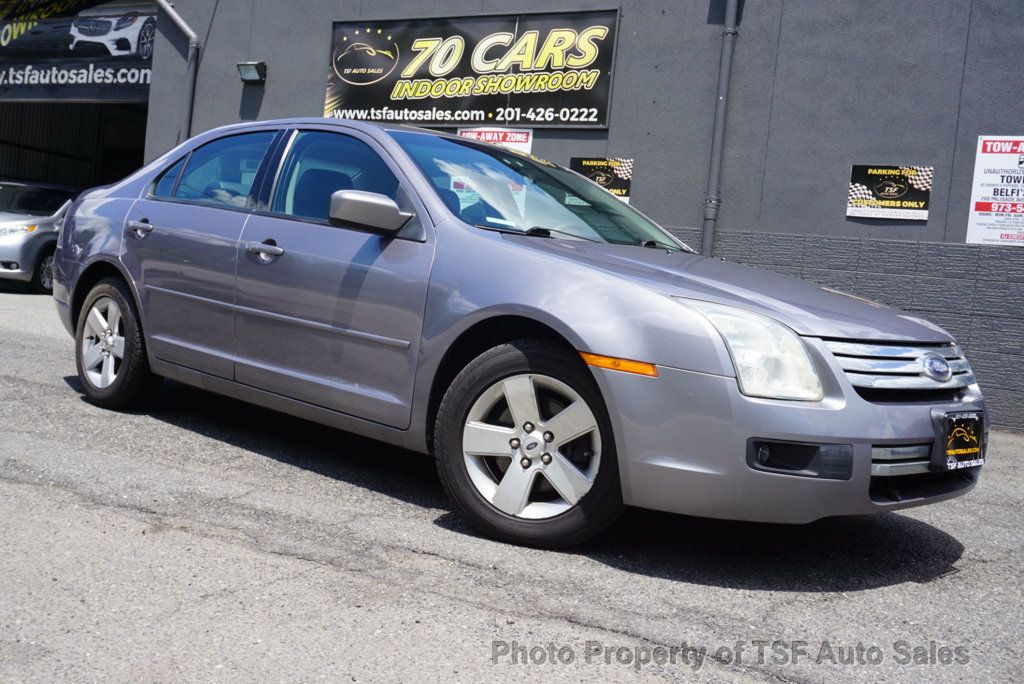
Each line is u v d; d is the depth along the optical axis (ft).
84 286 16.81
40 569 9.22
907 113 25.64
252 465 13.48
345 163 13.43
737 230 27.53
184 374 14.76
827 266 26.43
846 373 10.07
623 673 7.86
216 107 37.19
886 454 10.02
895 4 25.73
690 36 28.40
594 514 10.48
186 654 7.68
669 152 28.71
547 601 9.30
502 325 11.37
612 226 13.70
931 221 25.39
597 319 10.34
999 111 24.72
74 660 7.47
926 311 25.34
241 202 14.34
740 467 9.78
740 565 10.89
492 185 13.11
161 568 9.44
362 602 8.95
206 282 14.23
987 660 8.72
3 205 40.19
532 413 10.78
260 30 36.14
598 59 29.71
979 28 24.90
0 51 49.24
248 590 9.04
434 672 7.64
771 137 27.17
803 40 26.78
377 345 12.06
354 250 12.48
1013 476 18.33
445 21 32.63
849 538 12.44
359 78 34.27
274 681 7.31
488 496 11.02
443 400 11.30
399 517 11.63
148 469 12.78
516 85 31.22
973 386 11.43
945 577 11.17
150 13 45.03
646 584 10.00
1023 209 24.43
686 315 10.10
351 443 15.29
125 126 73.56
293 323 13.00
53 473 12.21
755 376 9.84
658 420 9.98
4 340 23.21
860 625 9.37
